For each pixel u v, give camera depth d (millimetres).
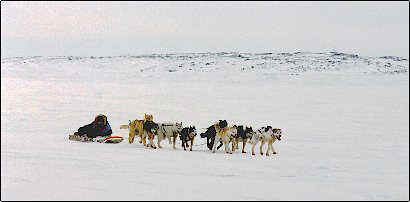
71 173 9359
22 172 9391
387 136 17109
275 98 37000
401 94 42219
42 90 43250
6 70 69938
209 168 10266
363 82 59562
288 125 20797
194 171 9852
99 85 52219
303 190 8234
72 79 61344
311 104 31828
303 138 16266
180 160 11273
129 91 43688
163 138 13719
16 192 7727
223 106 30047
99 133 14742
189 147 14164
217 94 40750
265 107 29688
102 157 11422
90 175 9203
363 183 8930
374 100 35500
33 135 16000
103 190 7953
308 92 44344
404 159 11992
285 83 58781
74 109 27250
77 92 41750
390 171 10258
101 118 14898
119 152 12391
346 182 9008
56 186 8188
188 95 39344
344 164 11094
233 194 7836
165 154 12258
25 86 48188
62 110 26547
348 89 49281
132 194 7707
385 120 22875
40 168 9836
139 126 14156
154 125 13727
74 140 14766
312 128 19531
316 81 61781
